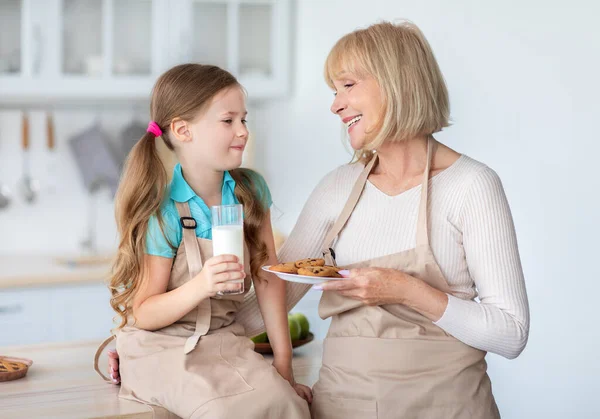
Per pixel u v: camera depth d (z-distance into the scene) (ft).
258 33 11.35
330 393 4.86
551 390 7.41
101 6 10.75
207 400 4.40
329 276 4.60
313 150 10.90
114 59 10.84
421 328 4.73
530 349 7.69
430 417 4.63
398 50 4.77
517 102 7.62
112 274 4.90
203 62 11.14
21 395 4.88
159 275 4.83
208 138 4.91
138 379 4.74
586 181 6.83
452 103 8.54
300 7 11.45
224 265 4.48
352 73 4.86
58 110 12.05
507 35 7.71
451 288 4.80
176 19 10.96
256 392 4.53
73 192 12.19
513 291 4.61
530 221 7.58
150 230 4.80
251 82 11.32
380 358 4.70
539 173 7.39
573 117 6.97
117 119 12.31
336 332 4.98
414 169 4.98
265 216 5.33
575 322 7.07
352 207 5.05
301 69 11.33
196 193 5.09
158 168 4.90
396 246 4.84
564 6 7.03
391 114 4.73
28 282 9.97
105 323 10.42
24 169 11.98
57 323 10.20
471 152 8.29
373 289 4.56
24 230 12.05
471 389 4.70
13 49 10.50
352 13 9.98
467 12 8.20
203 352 4.73
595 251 6.78
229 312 5.13
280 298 5.31
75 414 4.49
